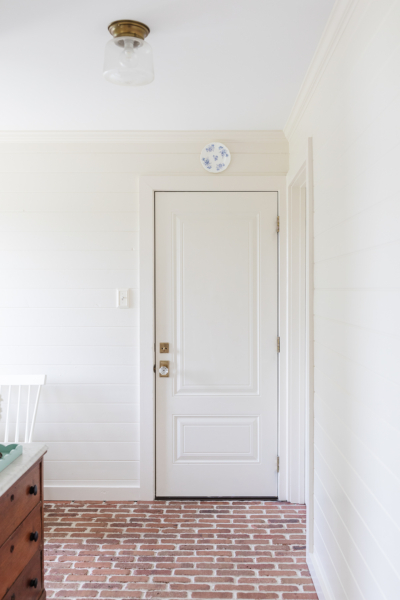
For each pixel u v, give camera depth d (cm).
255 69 185
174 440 273
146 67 151
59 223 268
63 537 229
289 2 139
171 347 271
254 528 238
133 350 270
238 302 270
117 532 234
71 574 201
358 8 131
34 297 268
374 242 121
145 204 264
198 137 263
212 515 252
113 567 206
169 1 138
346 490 151
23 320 269
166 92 208
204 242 269
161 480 273
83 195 267
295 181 249
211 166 264
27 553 149
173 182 265
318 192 189
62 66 181
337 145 159
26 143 265
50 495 271
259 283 269
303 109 216
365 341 130
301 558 213
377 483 121
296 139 239
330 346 171
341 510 157
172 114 235
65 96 212
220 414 271
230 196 267
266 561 210
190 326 270
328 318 174
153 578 198
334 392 166
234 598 186
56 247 268
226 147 264
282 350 267
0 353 269
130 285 269
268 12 145
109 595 188
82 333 269
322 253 183
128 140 264
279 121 246
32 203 267
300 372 265
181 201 267
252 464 272
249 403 271
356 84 136
